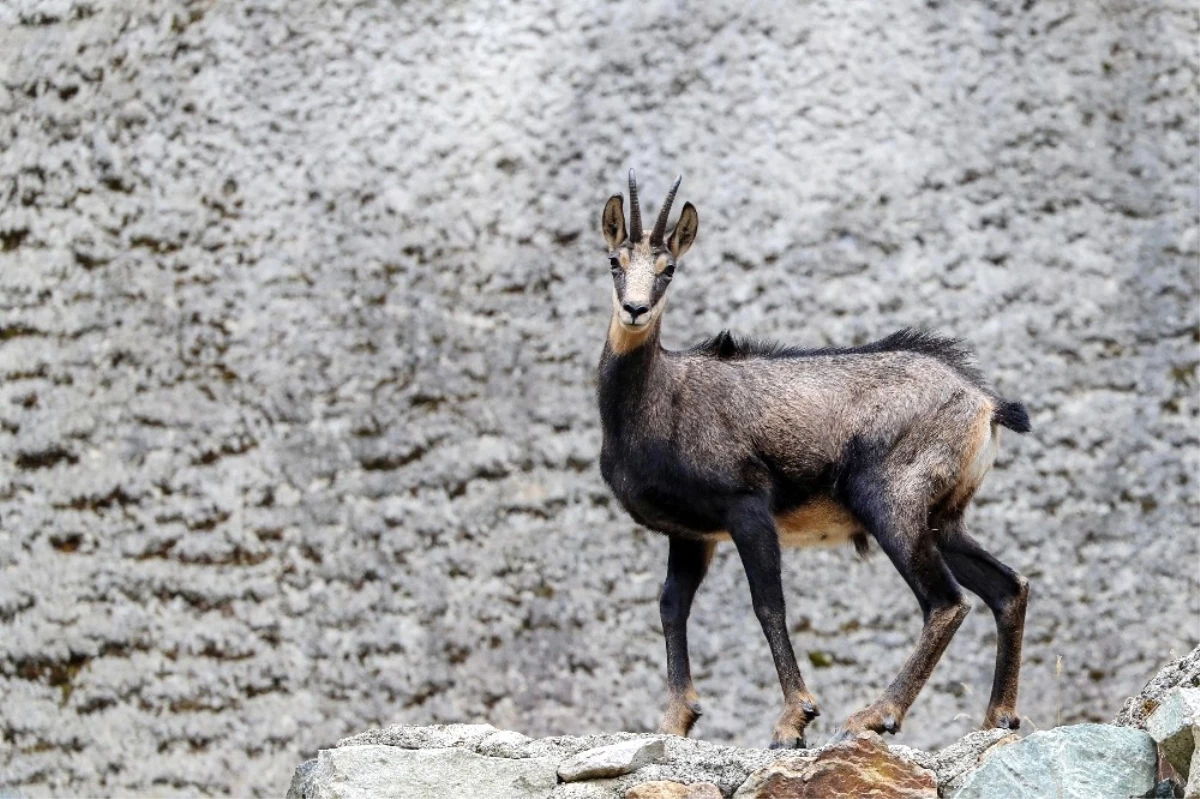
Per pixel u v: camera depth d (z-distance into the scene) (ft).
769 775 46.75
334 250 96.53
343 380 94.99
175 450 95.25
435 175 96.94
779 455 57.57
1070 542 89.86
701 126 96.22
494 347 94.53
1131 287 92.84
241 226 97.40
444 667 91.45
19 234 100.17
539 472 92.89
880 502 56.34
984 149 94.79
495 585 92.07
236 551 93.81
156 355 96.53
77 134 100.37
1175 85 95.40
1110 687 88.22
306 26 99.76
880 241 93.71
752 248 94.12
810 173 94.84
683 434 57.47
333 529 93.50
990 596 57.16
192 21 100.58
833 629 89.20
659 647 90.33
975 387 58.59
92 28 101.81
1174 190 93.91
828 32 96.73
